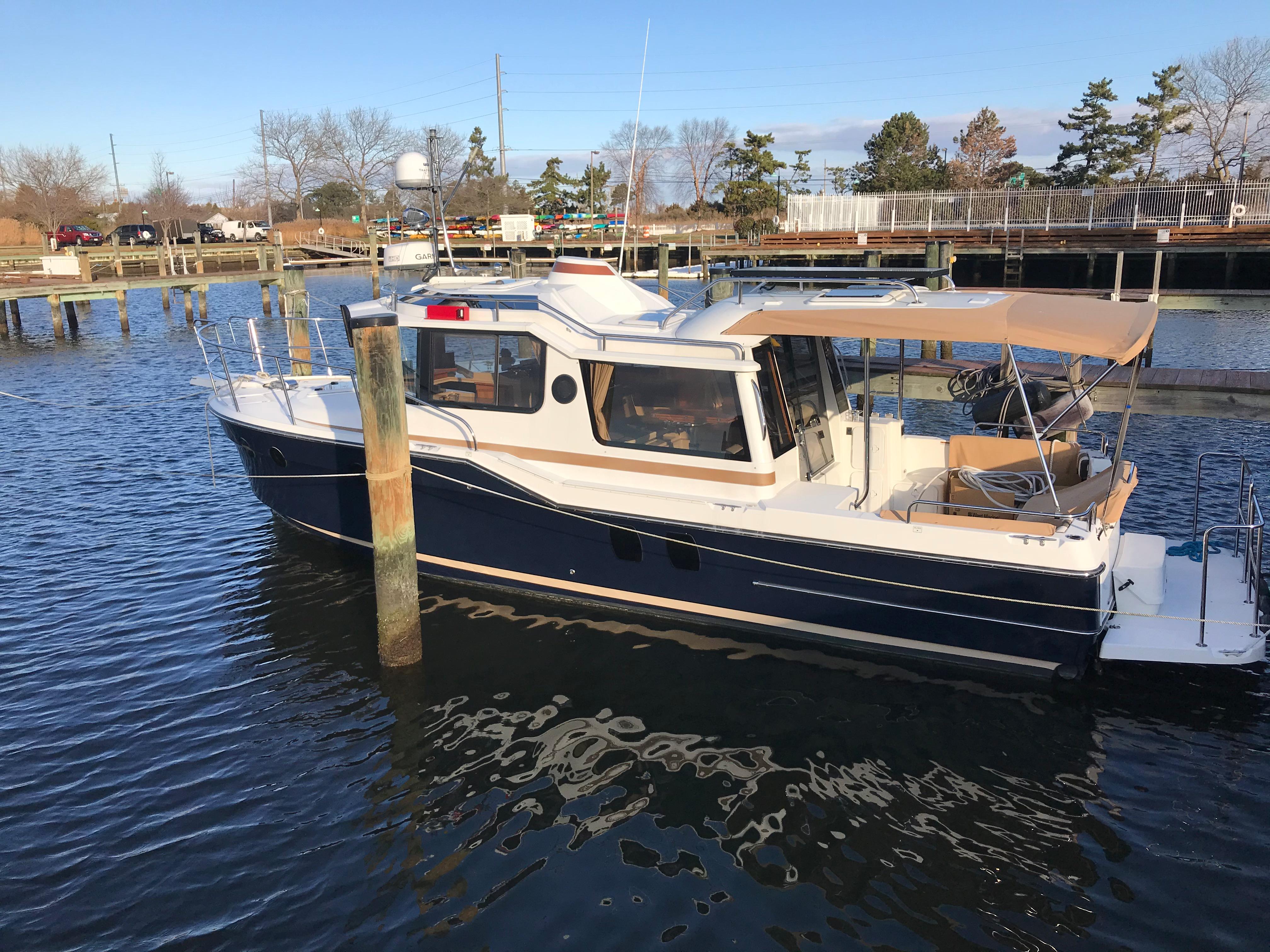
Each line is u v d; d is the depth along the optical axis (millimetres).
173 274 36000
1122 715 6434
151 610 8250
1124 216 27625
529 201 63000
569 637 7559
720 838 5262
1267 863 4977
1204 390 11500
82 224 67312
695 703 6652
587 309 7957
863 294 7191
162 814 5531
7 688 6969
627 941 4508
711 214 64312
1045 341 5824
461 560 8258
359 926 4637
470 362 7875
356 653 7457
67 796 5699
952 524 6406
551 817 5465
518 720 6465
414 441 8133
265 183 81688
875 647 7062
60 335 28922
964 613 6516
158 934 4613
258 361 10727
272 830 5371
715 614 7461
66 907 4793
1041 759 5965
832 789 5688
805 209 31297
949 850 5145
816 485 7375
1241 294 16281
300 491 8984
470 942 4523
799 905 4734
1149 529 9891
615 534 7453
